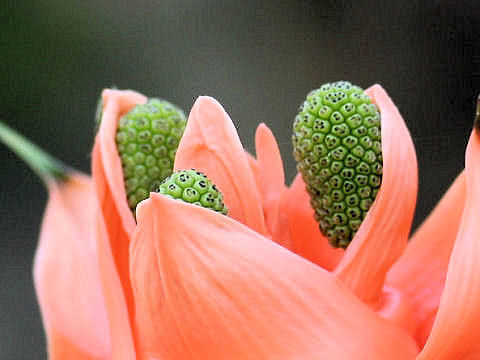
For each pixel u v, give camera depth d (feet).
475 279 0.66
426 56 1.04
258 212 0.69
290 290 0.66
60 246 0.77
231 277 0.65
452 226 0.78
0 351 1.01
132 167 0.71
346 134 0.68
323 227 0.70
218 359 0.66
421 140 1.01
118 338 0.69
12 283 1.02
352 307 0.67
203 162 0.69
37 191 1.03
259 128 0.73
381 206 0.68
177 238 0.65
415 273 0.78
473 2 1.03
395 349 0.67
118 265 0.72
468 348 0.68
